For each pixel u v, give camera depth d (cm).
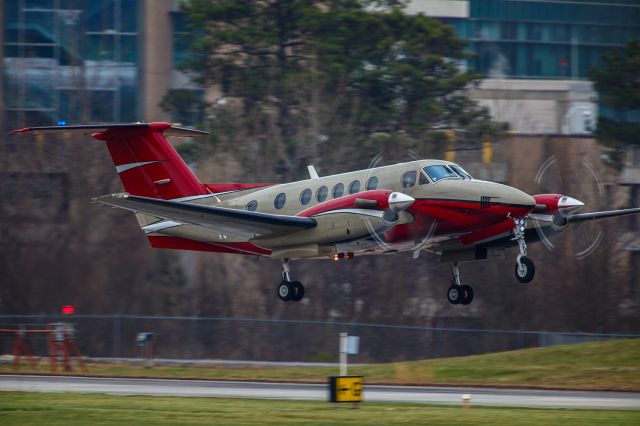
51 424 5453
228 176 15850
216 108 17700
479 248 8844
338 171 15612
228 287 13975
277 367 10250
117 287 13600
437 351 10806
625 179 16688
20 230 13862
